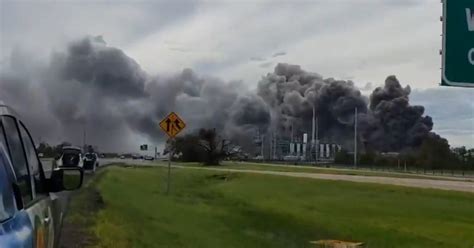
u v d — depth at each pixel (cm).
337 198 2517
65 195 1839
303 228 1513
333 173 5862
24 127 537
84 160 3919
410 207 2155
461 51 581
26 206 421
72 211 1435
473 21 582
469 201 2397
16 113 507
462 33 581
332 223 1631
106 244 1036
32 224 397
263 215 1781
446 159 10325
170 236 1225
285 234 1387
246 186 3256
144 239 1141
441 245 1310
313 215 1827
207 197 2389
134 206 1731
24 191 443
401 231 1505
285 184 3403
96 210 1512
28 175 480
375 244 1292
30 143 551
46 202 532
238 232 1382
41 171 583
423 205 2230
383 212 1970
